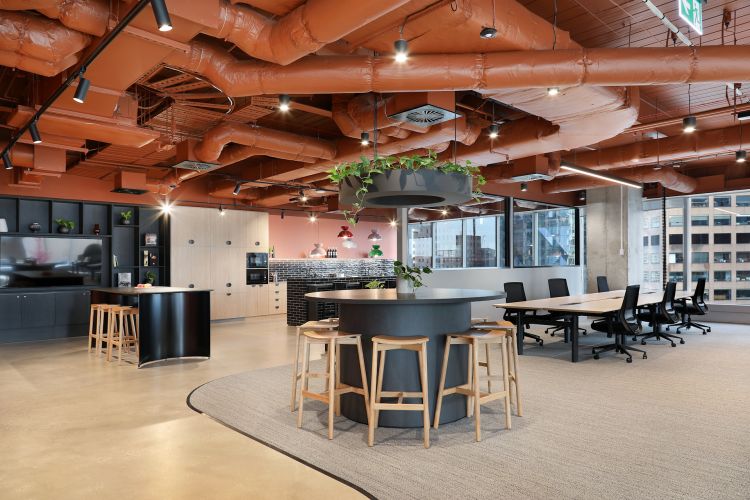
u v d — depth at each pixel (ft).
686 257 38.22
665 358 22.61
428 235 50.42
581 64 13.44
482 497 9.22
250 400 15.88
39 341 29.50
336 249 50.52
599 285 35.04
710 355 23.32
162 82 16.78
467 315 14.52
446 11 11.48
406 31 12.55
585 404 15.19
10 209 30.71
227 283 39.55
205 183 39.32
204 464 10.88
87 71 14.06
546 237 41.37
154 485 9.88
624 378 18.63
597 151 28.43
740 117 19.66
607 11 15.34
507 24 12.63
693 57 13.35
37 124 17.93
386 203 16.51
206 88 18.81
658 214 39.88
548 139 21.70
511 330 14.43
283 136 23.32
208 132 22.18
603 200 40.09
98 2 11.34
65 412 14.66
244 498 9.32
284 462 10.97
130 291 22.76
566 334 27.02
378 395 12.81
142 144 20.70
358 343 13.07
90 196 33.12
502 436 12.49
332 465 10.79
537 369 20.27
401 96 17.87
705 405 15.02
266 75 14.20
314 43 11.82
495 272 36.01
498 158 25.64
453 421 13.70
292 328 34.27
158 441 12.30
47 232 31.83
